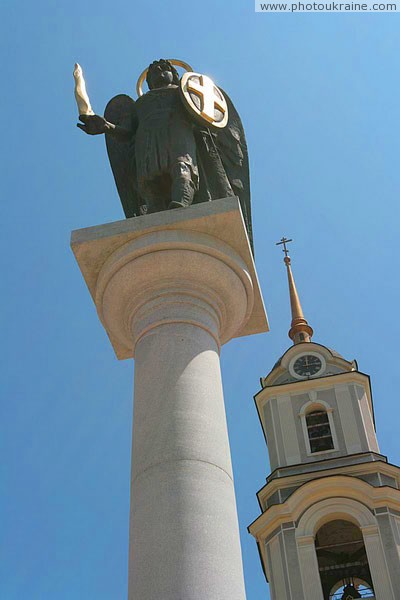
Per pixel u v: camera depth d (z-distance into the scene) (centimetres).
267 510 3553
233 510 692
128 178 1054
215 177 1005
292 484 3700
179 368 762
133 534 670
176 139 963
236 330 878
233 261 838
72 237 836
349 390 4181
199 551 644
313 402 4134
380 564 3300
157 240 818
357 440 3922
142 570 640
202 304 820
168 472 689
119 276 824
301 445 3941
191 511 665
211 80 1031
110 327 875
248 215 1035
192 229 834
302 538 3419
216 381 775
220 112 1009
